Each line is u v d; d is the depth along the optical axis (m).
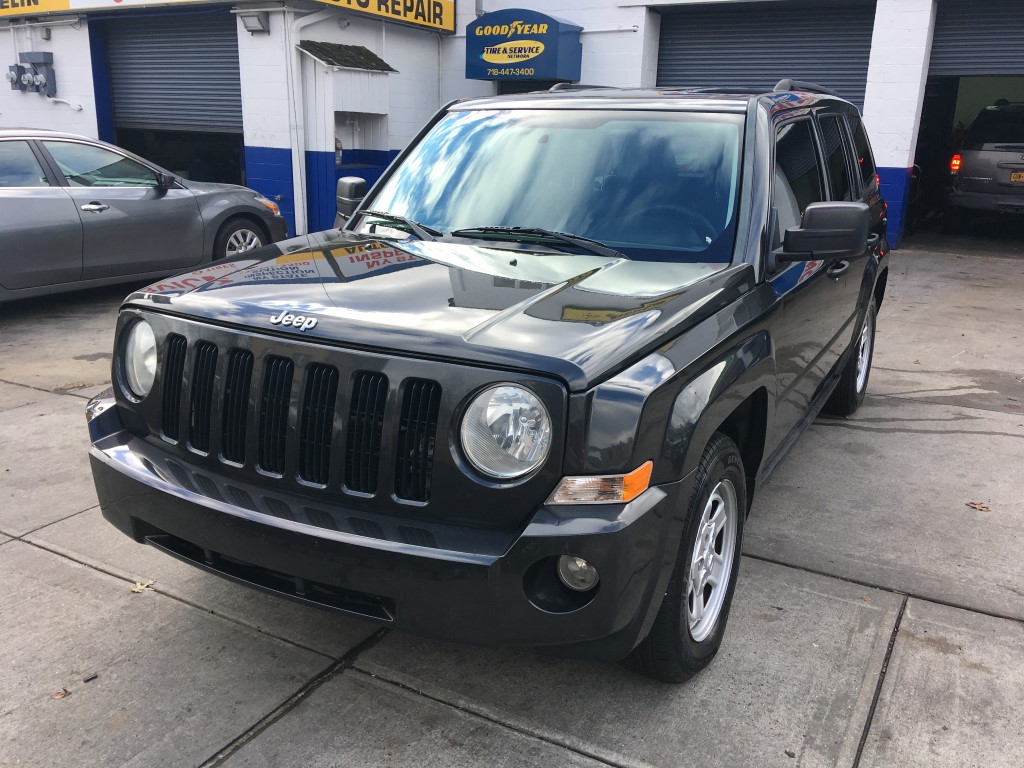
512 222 3.26
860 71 11.77
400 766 2.32
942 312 8.23
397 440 2.23
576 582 2.19
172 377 2.64
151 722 2.48
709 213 3.07
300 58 11.72
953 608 3.13
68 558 3.41
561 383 2.10
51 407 5.22
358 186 3.90
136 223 7.66
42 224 7.02
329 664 2.77
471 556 2.12
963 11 11.00
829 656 2.83
